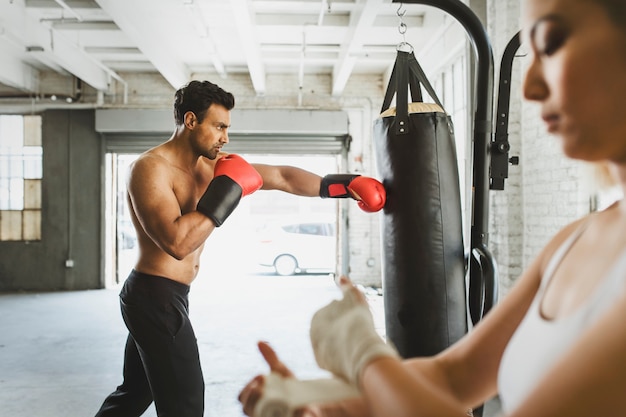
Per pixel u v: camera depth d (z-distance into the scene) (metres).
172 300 1.81
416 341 1.85
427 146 1.86
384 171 1.95
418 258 1.84
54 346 4.39
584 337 0.32
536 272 0.57
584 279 0.42
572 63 0.34
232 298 6.75
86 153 7.75
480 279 1.98
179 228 1.73
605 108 0.33
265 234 9.18
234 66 7.61
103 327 5.11
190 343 1.82
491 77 1.93
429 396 0.39
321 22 5.20
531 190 3.50
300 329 4.95
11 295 7.17
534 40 0.37
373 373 0.43
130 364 1.96
